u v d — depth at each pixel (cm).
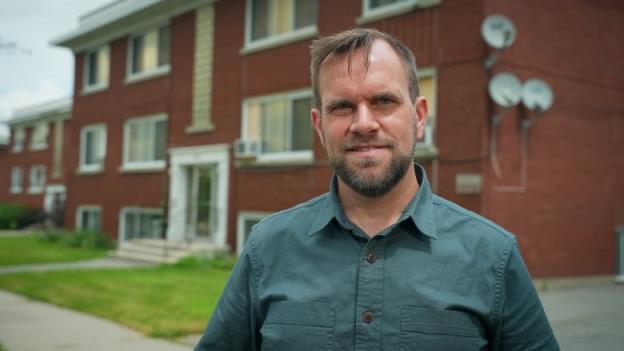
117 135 1762
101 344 574
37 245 1747
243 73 1347
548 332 174
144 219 1647
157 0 1504
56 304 775
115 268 1161
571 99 1028
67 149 2752
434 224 175
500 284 170
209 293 848
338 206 183
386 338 166
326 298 174
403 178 184
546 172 980
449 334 163
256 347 189
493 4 910
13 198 3259
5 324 658
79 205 1938
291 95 1238
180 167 1512
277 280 183
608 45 1103
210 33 1444
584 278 1028
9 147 3338
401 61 185
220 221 1368
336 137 179
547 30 991
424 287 168
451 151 931
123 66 1756
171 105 1552
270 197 1255
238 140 1336
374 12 1071
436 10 967
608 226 1086
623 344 588
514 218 929
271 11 1299
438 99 956
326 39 185
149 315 695
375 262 173
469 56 916
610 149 1098
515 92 898
